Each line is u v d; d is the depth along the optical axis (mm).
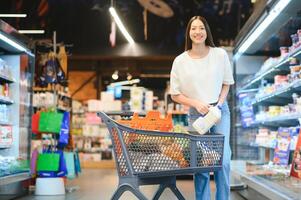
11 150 6195
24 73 6422
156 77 17656
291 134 5188
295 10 4832
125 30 11148
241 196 5723
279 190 3689
